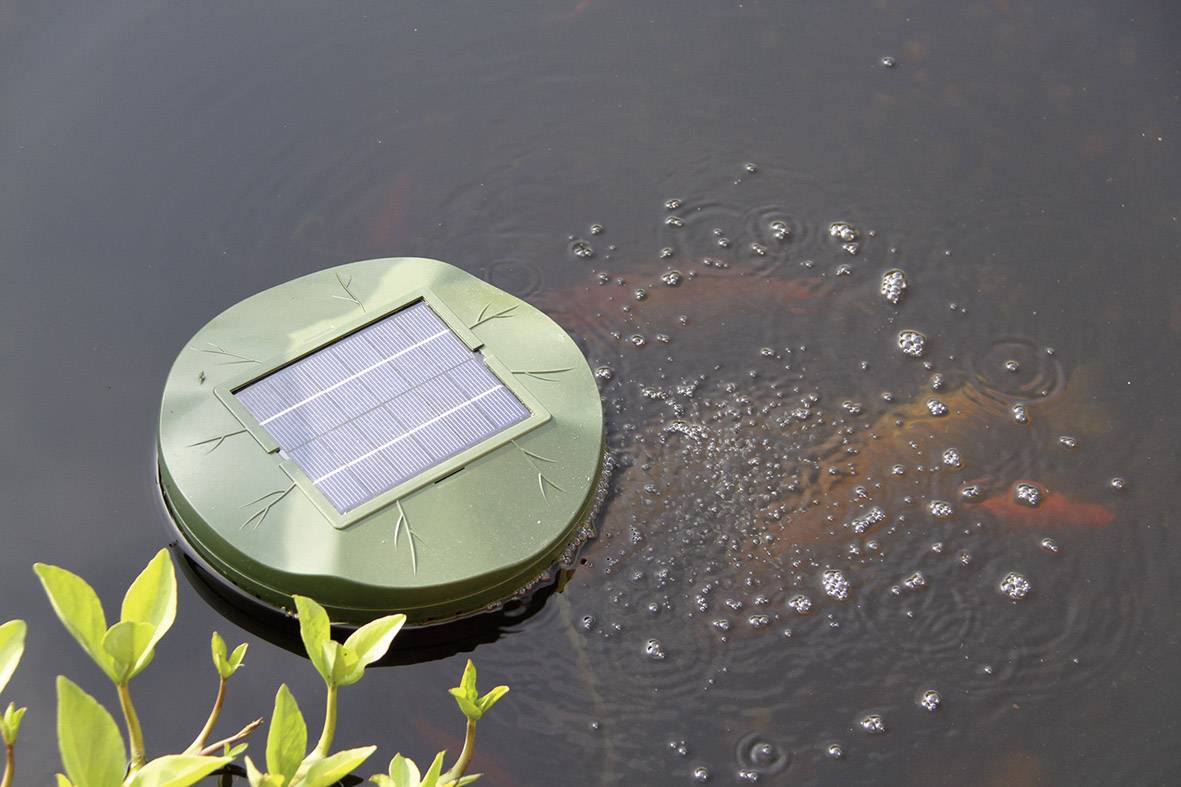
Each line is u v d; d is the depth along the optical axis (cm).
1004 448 111
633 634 103
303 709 99
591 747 99
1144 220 120
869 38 129
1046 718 101
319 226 117
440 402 105
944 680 102
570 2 129
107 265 114
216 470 102
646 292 116
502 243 117
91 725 80
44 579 83
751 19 129
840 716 100
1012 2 131
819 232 119
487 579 101
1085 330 116
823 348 114
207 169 119
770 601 104
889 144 123
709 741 99
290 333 107
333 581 99
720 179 121
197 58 124
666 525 106
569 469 104
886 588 105
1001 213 120
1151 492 109
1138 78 127
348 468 103
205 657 101
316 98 123
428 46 126
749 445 110
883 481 109
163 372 110
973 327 116
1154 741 100
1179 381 113
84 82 123
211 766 83
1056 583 106
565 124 123
